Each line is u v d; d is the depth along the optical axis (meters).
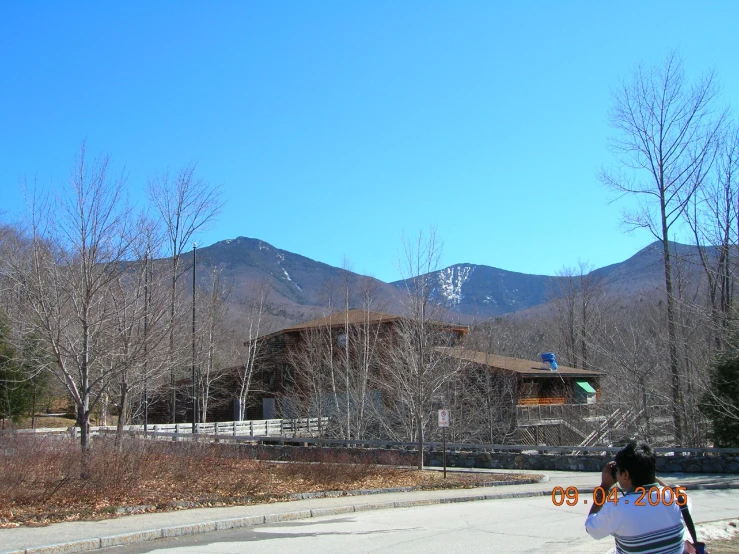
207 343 38.62
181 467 18.09
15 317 19.39
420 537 10.74
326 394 37.97
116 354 17.30
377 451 26.50
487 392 32.28
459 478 20.47
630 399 30.20
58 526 11.06
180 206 35.03
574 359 51.38
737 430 22.22
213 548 9.78
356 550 9.59
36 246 16.52
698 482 18.47
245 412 46.47
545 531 11.38
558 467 23.45
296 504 14.53
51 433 27.47
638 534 4.56
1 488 13.34
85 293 16.70
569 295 61.12
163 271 20.05
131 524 11.30
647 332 36.22
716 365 22.95
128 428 29.59
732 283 20.97
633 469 4.66
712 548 9.54
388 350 33.78
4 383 27.89
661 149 27.14
